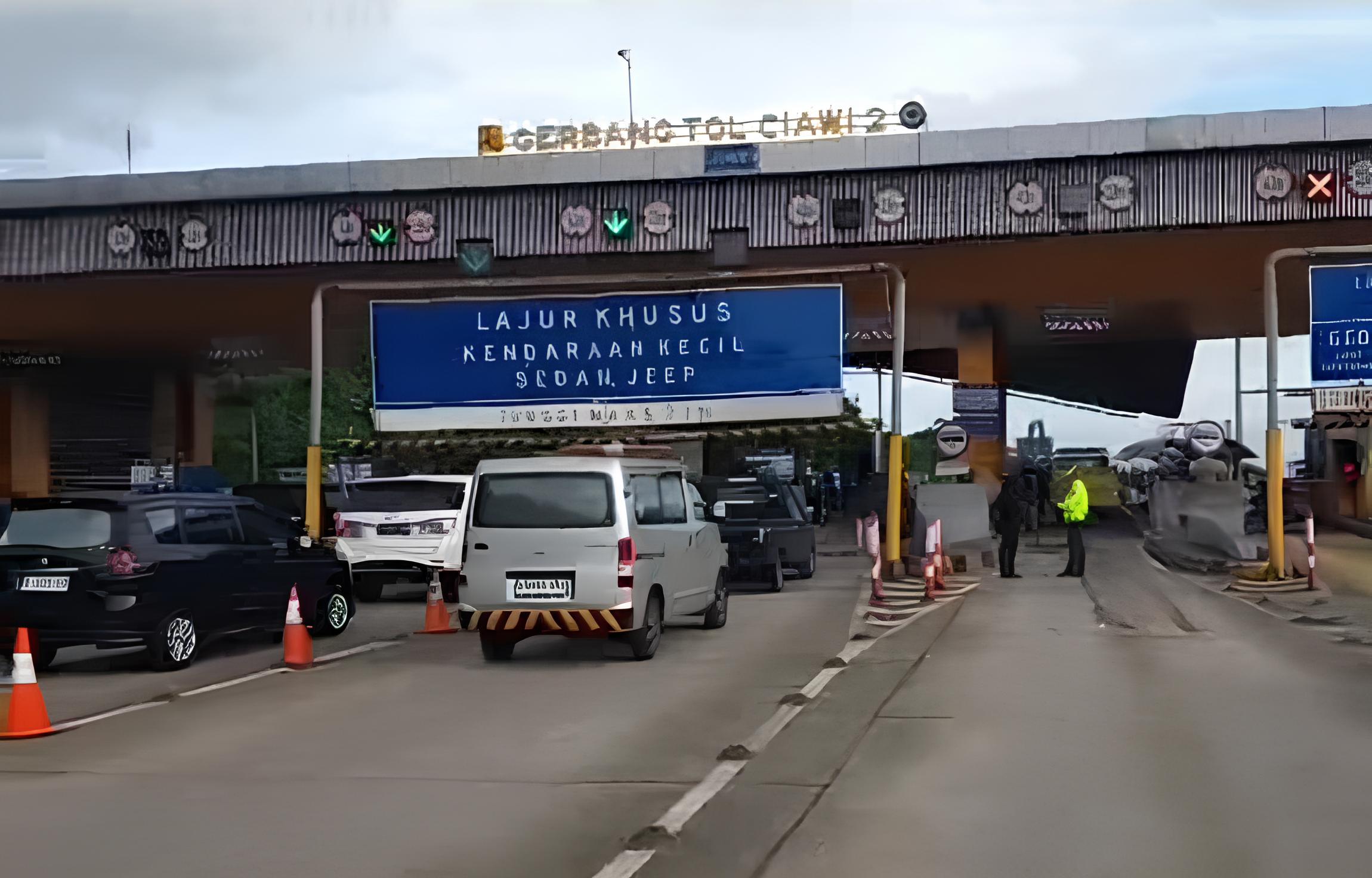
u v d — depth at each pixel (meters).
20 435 38.41
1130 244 23.55
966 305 32.22
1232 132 20.34
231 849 6.48
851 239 21.67
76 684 12.71
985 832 6.66
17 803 7.50
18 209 23.03
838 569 26.50
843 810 7.19
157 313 29.97
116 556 13.05
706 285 20.09
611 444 17.47
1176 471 36.81
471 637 16.38
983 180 21.30
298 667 13.49
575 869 6.14
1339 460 35.88
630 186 22.11
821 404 19.64
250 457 50.00
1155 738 8.95
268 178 22.56
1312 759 8.27
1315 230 22.17
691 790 7.72
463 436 21.09
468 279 20.03
